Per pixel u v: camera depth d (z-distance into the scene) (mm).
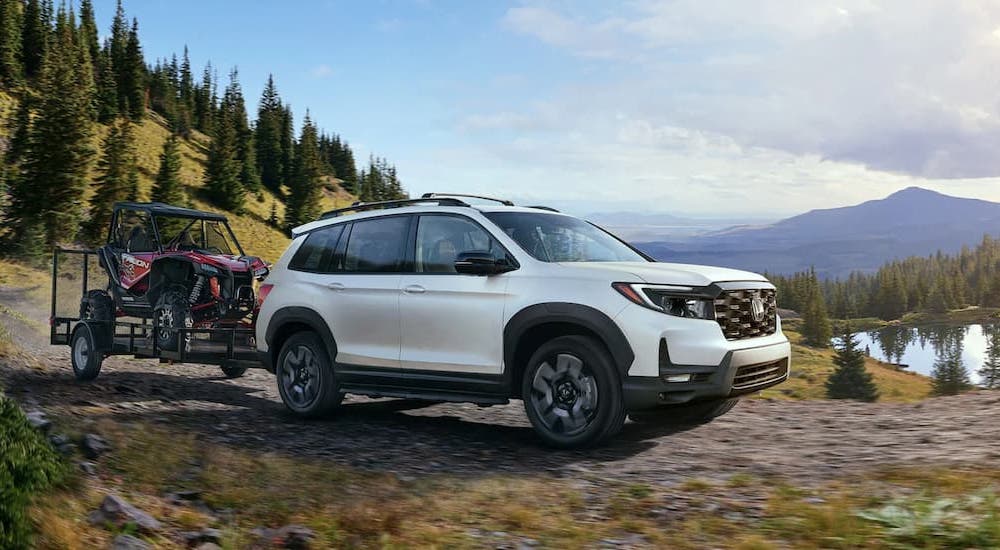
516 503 4348
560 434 5895
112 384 9258
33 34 140750
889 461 4930
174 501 4305
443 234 6754
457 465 5500
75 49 141250
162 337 9469
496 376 6172
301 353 7535
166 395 8766
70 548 3262
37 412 5629
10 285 39406
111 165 84375
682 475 4914
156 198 104375
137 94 154125
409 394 6719
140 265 10008
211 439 6234
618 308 5605
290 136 168000
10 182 75188
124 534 3533
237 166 136500
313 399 7379
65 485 3969
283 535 3758
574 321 5750
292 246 7949
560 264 6090
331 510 4223
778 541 3443
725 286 5738
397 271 6883
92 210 82188
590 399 5754
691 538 3586
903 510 3576
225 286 9977
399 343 6723
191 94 183750
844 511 3666
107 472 4594
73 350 9969
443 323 6438
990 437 5426
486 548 3584
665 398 5508
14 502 3326
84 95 82688
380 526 3920
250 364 8844
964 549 3100
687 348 5441
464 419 7551
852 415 7043
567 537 3713
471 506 4316
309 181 138500
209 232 10922
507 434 6715
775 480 4598
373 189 196250
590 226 7398
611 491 4586
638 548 3514
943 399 7586
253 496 4461
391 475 5090
